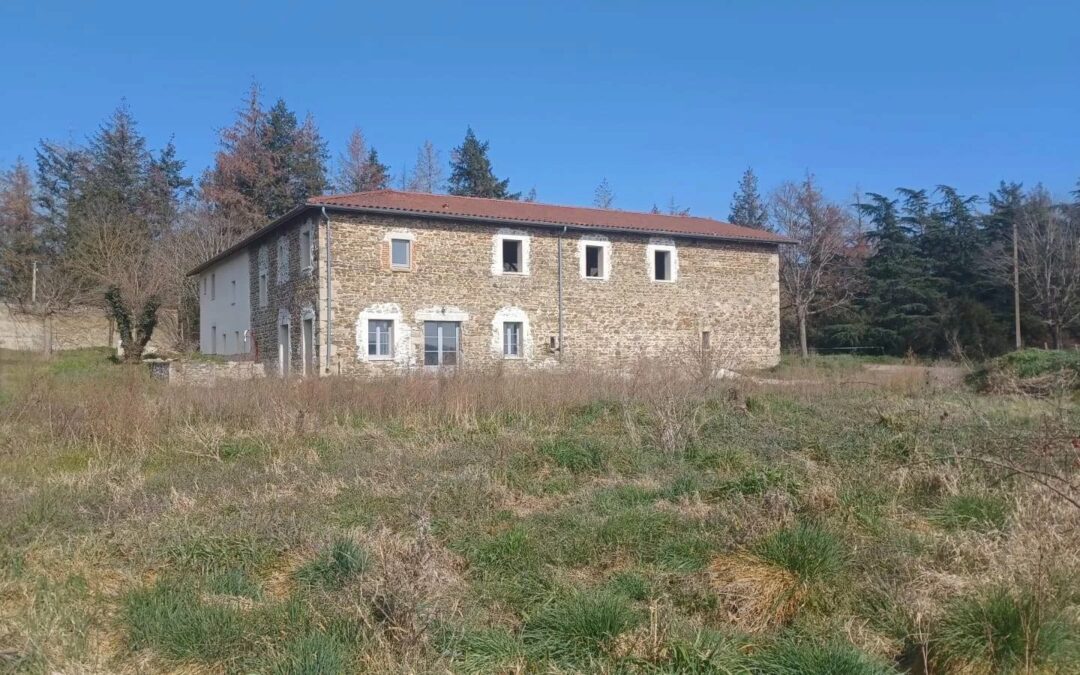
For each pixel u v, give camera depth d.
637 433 8.84
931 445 7.25
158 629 3.97
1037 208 36.72
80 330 36.78
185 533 5.36
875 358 30.38
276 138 41.97
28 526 5.61
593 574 4.80
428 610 3.94
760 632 3.99
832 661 3.50
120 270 28.27
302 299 22.53
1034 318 34.94
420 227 22.56
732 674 3.51
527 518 5.82
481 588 4.51
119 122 42.78
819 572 4.33
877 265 40.47
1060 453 6.40
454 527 5.57
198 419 9.84
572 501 6.35
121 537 5.37
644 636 3.81
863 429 8.52
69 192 41.31
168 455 8.56
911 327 37.22
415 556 4.32
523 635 3.91
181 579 4.61
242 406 10.34
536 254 24.22
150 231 40.38
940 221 40.28
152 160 44.06
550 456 7.66
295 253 23.12
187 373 17.97
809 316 42.94
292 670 3.52
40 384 10.68
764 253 28.36
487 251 23.48
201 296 35.53
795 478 6.30
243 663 3.70
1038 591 3.77
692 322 26.75
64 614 4.22
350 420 10.34
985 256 37.34
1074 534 4.65
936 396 12.00
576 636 3.82
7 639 3.95
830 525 5.04
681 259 26.62
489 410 10.55
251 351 27.19
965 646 3.64
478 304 23.31
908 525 5.47
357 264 21.69
